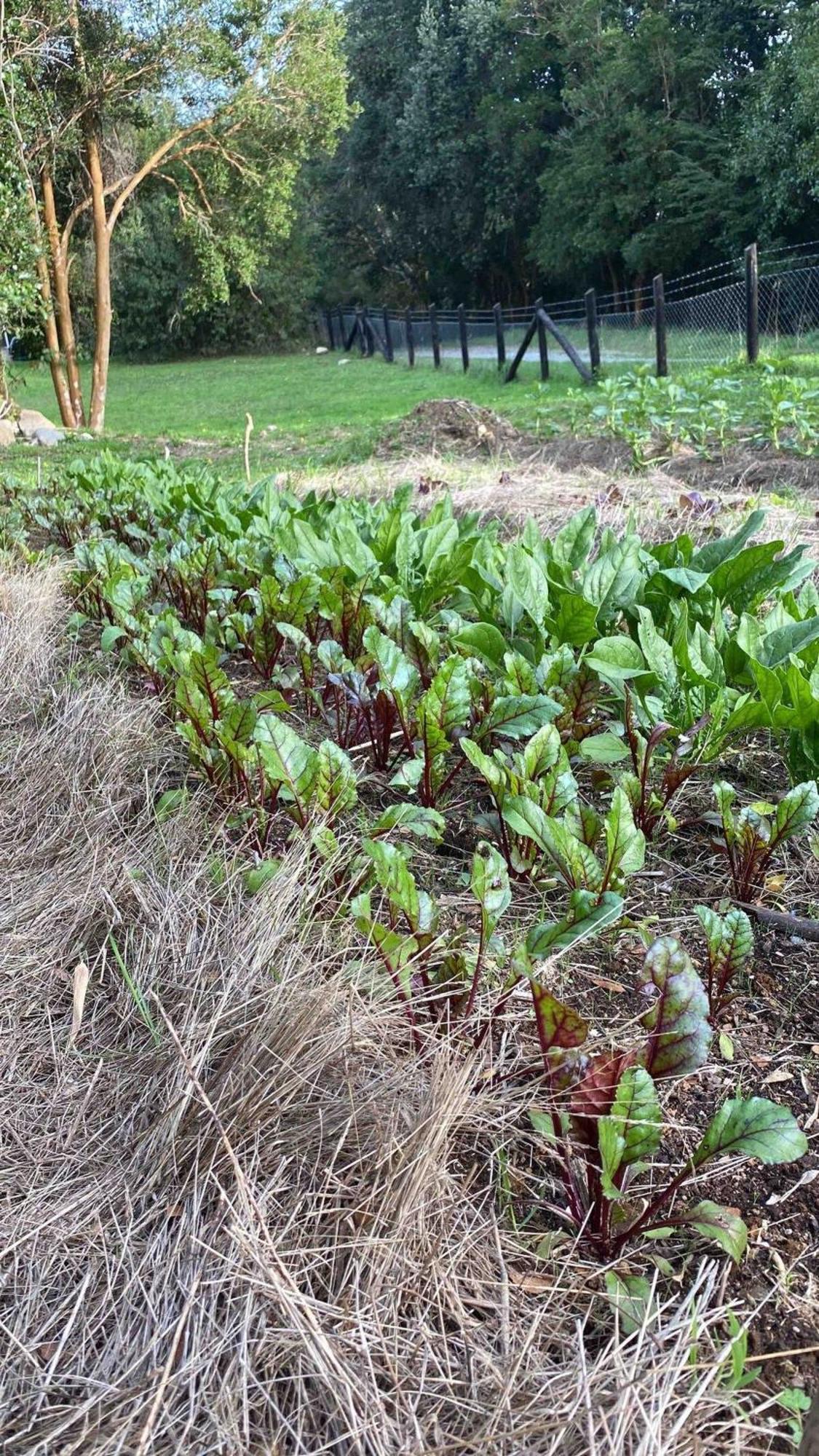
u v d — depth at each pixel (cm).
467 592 347
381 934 165
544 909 210
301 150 2181
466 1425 116
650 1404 114
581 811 211
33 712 322
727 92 2805
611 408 879
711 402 859
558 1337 127
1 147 1399
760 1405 121
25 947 208
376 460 941
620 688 246
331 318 4219
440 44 3678
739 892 213
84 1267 139
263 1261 127
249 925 197
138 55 1803
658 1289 134
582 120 3036
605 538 354
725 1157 155
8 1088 172
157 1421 116
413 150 3788
